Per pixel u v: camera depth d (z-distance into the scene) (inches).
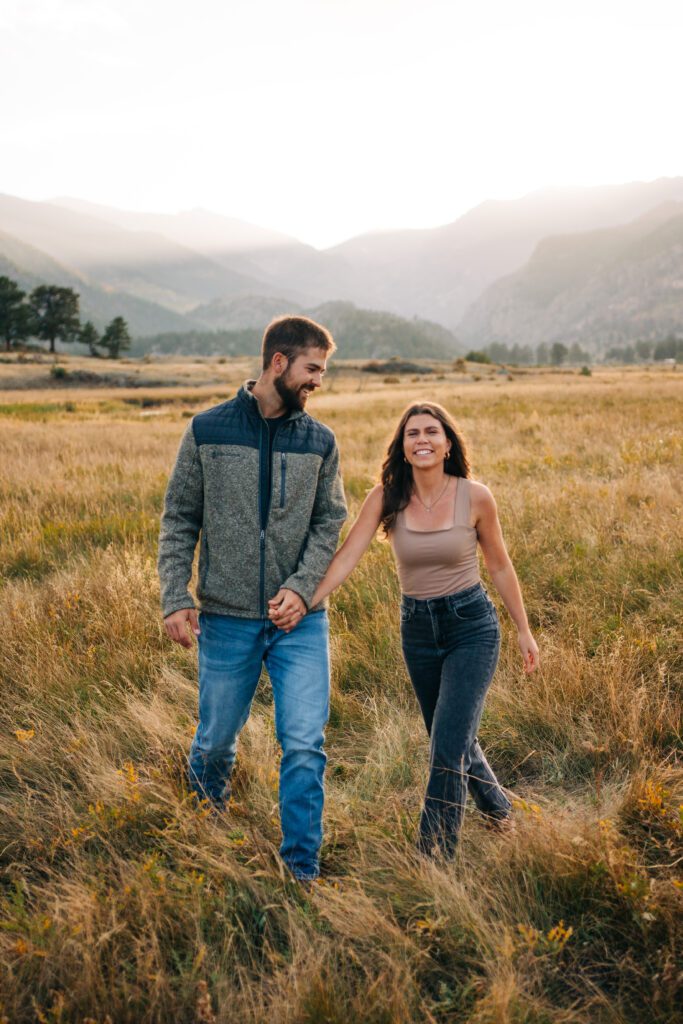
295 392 95.1
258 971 82.2
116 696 143.8
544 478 340.5
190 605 97.0
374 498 106.4
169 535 99.5
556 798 112.7
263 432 97.3
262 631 99.7
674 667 141.1
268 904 86.7
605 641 152.9
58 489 361.7
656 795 98.1
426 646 104.3
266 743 127.2
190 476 98.5
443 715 98.3
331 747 132.6
